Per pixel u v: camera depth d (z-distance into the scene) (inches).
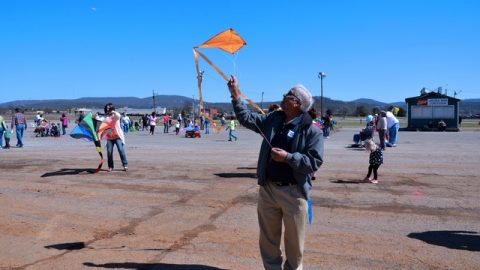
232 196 360.5
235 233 263.0
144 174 469.4
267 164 183.9
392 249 235.6
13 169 511.8
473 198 355.3
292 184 180.9
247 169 505.7
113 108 487.8
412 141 978.7
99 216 301.7
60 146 840.9
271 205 185.6
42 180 436.5
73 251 234.7
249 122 190.1
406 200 347.3
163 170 497.7
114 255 228.1
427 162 569.6
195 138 1167.0
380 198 354.0
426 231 267.3
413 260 220.1
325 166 527.8
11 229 273.0
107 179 439.8
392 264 215.0
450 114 1549.0
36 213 310.2
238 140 1067.9
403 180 434.3
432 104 1556.3
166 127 1566.2
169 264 215.0
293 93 181.8
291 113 183.5
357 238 253.4
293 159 173.9
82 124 480.7
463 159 604.1
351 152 703.7
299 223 181.6
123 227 276.7
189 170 497.4
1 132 808.9
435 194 369.7
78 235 261.1
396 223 283.9
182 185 407.2
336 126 1977.1
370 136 443.8
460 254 228.5
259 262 217.8
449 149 761.6
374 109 820.6
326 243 244.5
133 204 335.3
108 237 257.6
